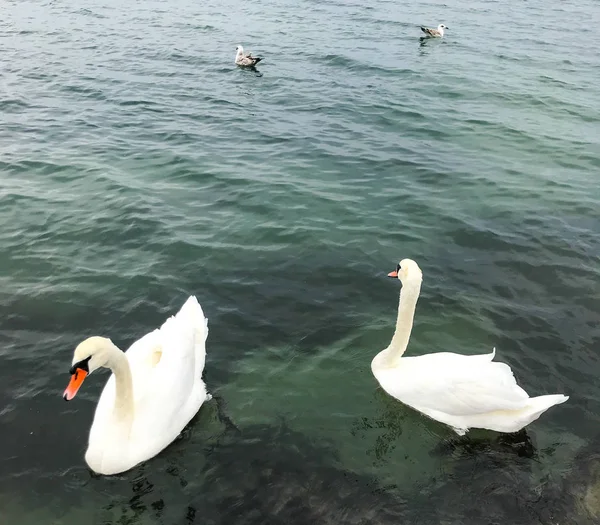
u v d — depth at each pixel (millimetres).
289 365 7730
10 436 6383
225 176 13414
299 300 9008
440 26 31984
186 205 11914
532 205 12547
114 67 23859
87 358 5574
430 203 12445
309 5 42031
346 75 23750
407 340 7266
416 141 16359
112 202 11852
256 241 10602
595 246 10898
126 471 6133
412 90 21656
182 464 6270
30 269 9461
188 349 6785
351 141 16203
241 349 7953
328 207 12055
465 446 6645
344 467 6285
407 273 6961
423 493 6020
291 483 6066
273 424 6816
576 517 5789
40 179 12906
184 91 21016
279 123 17672
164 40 29641
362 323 8594
